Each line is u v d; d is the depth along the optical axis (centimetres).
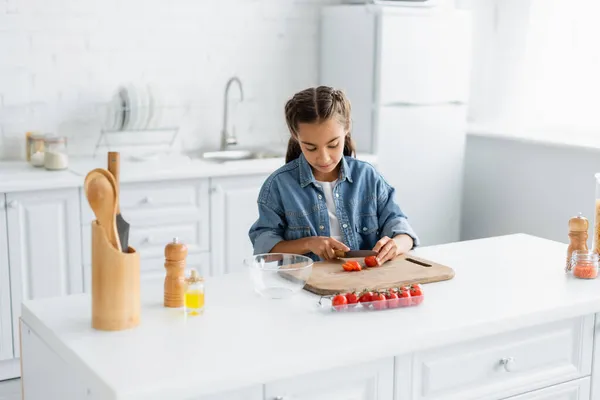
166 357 147
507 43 449
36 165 358
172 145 416
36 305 179
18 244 329
